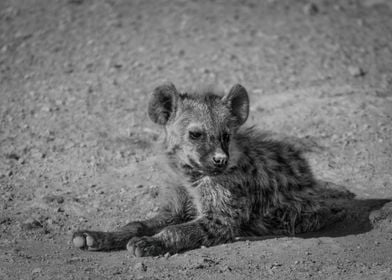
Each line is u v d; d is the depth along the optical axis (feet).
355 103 46.80
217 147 30.40
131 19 64.03
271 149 33.60
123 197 36.01
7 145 41.98
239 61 54.80
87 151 41.22
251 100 48.11
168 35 60.29
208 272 27.09
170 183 32.91
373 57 56.34
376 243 30.30
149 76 52.49
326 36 60.49
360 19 65.77
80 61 55.57
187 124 31.45
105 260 28.68
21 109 47.11
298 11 66.95
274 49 57.26
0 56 56.49
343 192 35.65
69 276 26.55
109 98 48.78
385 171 38.58
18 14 65.00
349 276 26.43
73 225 33.04
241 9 66.80
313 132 43.11
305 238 31.27
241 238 31.27
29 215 33.83
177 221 32.71
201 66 53.93
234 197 31.07
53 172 38.83
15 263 28.09
